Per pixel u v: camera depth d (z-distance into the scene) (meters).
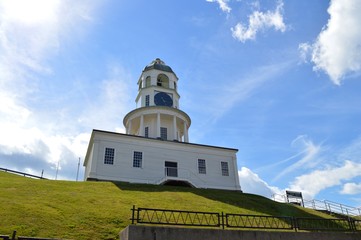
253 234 12.86
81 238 13.38
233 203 26.34
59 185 25.06
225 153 40.44
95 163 32.66
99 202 19.91
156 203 21.58
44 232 13.43
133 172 34.00
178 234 11.52
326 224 23.91
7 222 13.90
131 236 10.85
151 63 49.56
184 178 34.88
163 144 37.16
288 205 31.33
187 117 43.62
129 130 42.69
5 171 34.06
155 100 43.81
